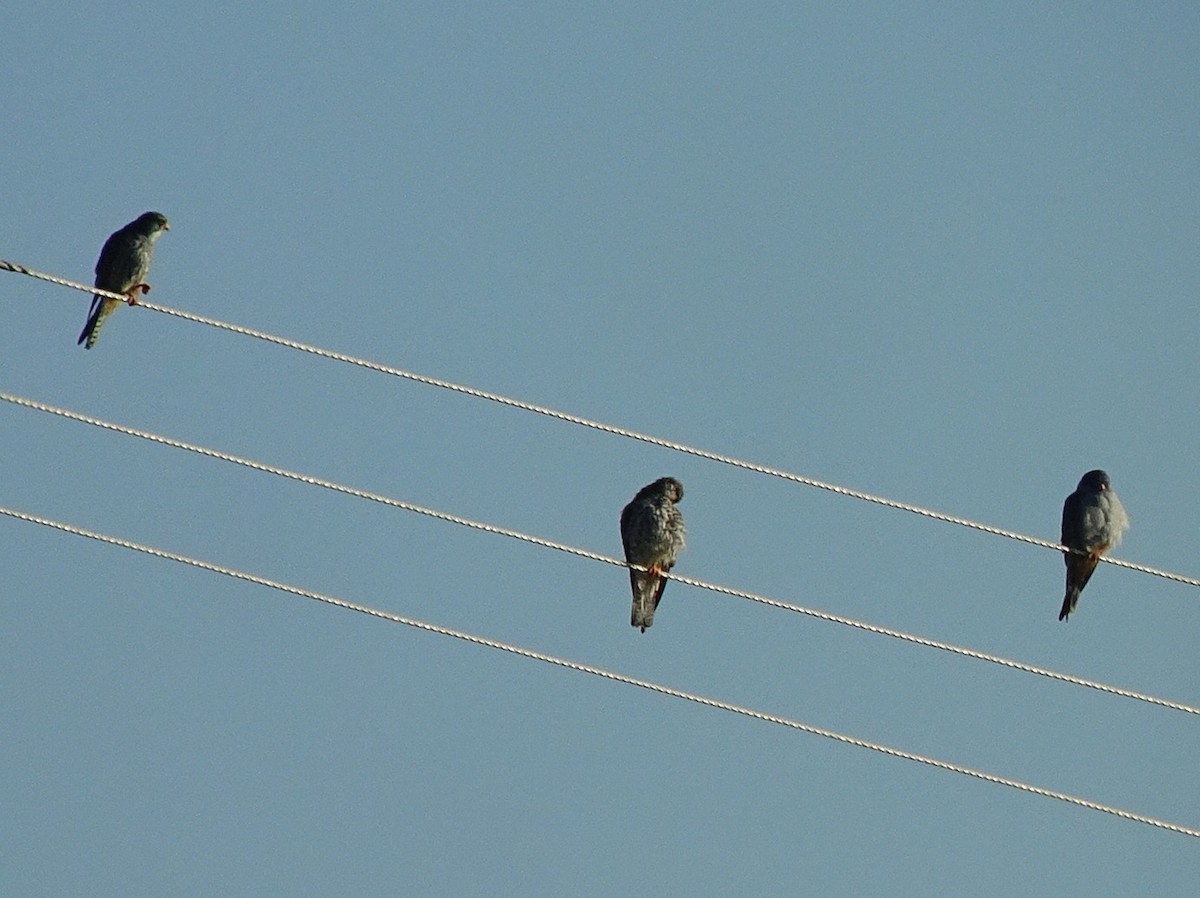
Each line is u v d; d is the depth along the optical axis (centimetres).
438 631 1522
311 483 1531
